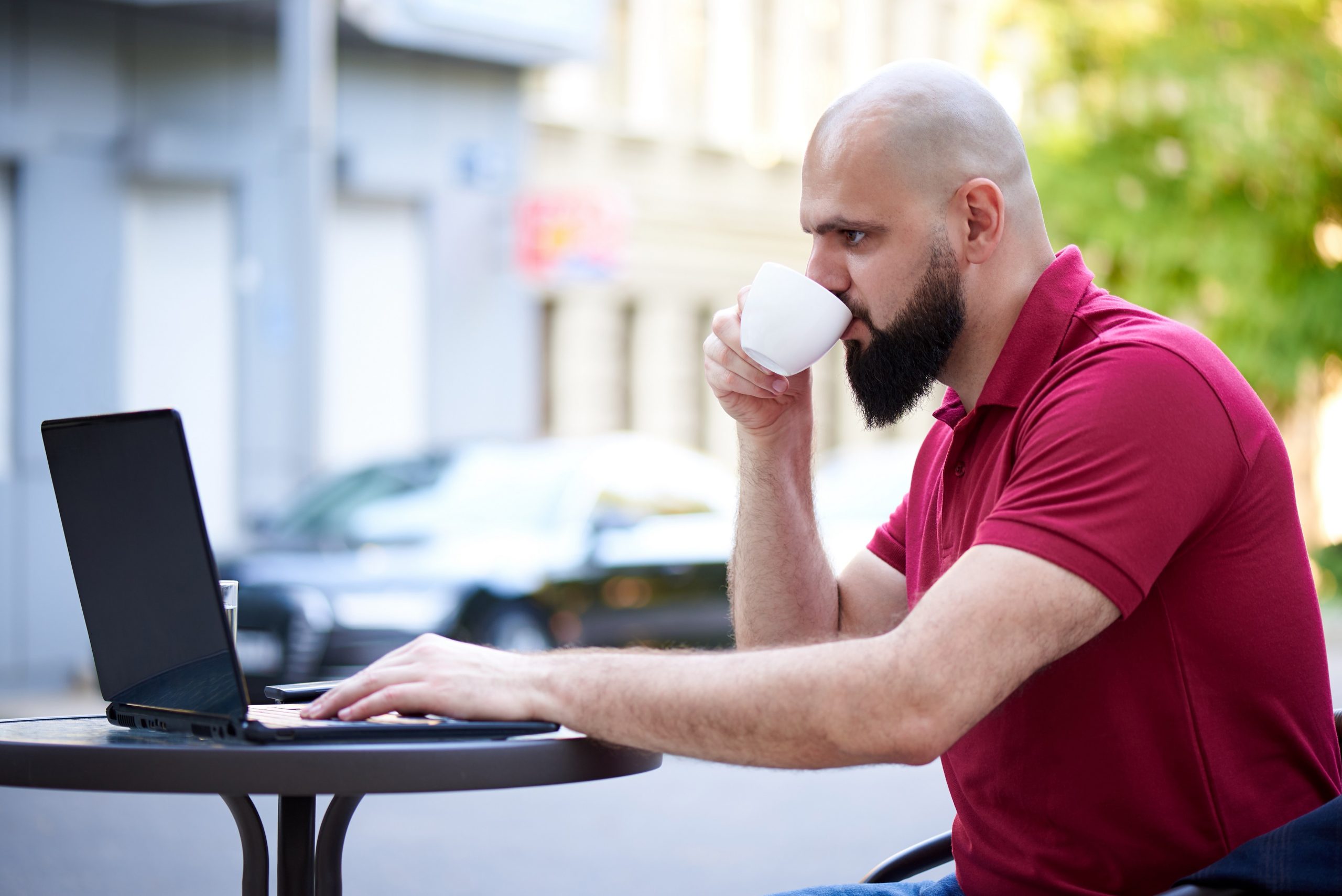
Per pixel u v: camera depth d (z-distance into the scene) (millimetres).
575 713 1859
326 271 15125
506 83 16344
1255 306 14898
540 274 16203
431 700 1877
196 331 13594
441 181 15789
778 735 1784
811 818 7039
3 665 11922
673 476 10266
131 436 1971
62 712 10195
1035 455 1878
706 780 7941
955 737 1765
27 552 12094
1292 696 1951
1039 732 1972
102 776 1729
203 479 13641
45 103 12562
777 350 2230
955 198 2070
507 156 16328
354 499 9797
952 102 2092
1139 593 1812
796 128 22578
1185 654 1907
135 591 2008
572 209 16031
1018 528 1817
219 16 13375
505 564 9055
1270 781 1945
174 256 13469
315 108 12328
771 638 2609
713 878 5914
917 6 24312
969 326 2113
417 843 6504
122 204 12977
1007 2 15672
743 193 21500
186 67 13445
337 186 14984
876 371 2143
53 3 12578
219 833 6777
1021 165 2137
